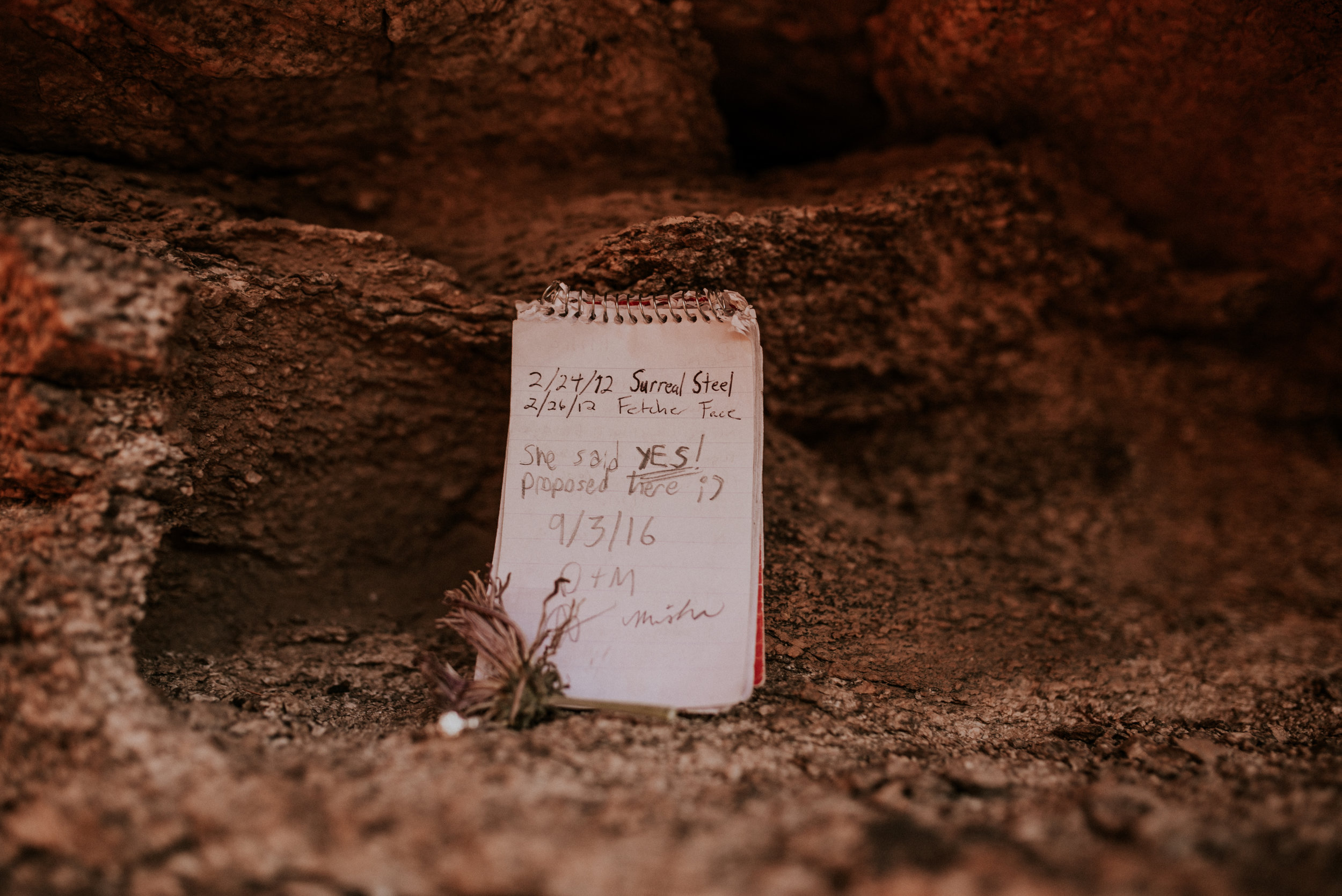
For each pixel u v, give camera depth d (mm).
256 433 345
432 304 353
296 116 356
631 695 300
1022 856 234
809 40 392
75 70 323
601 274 347
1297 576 455
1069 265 423
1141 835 240
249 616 364
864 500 440
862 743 300
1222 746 315
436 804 247
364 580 388
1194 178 405
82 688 266
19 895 230
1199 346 474
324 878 234
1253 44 339
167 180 359
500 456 395
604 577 310
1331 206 395
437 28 336
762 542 312
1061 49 359
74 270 270
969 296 417
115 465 290
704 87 388
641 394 319
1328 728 331
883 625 363
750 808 256
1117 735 323
